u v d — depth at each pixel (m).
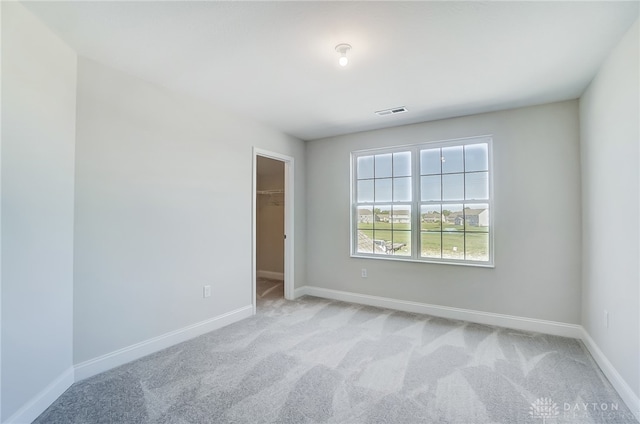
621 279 1.97
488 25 1.79
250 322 3.34
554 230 3.00
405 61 2.23
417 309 3.68
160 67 2.34
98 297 2.25
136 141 2.50
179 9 1.67
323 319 3.43
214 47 2.06
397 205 3.92
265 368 2.33
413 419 1.75
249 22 1.79
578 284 2.90
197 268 2.98
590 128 2.56
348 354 2.56
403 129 3.82
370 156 4.14
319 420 1.74
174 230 2.78
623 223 1.93
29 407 1.72
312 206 4.54
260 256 5.94
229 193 3.33
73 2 1.62
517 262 3.16
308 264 4.57
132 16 1.73
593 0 1.57
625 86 1.88
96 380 2.15
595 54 2.11
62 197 2.00
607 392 2.00
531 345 2.72
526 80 2.53
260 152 3.74
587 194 2.68
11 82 1.62
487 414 1.79
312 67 2.33
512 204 3.19
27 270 1.73
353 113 3.38
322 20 1.76
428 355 2.54
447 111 3.29
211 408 1.85
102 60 2.23
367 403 1.89
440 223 3.63
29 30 1.72
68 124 2.05
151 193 2.60
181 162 2.84
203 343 2.79
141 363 2.40
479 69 2.34
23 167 1.70
